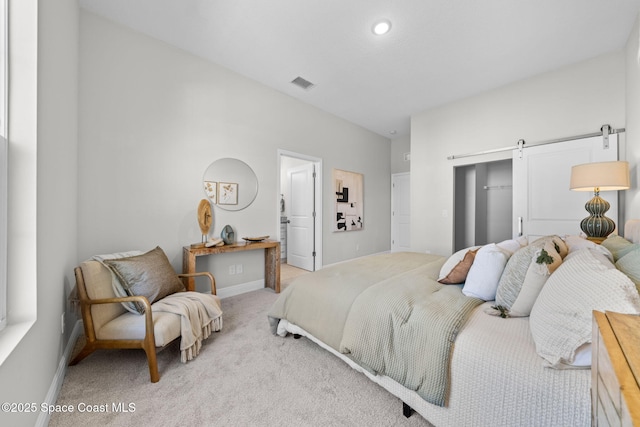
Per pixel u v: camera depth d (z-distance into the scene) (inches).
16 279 41.5
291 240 191.5
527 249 51.4
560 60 109.7
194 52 107.9
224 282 121.4
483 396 38.5
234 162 123.0
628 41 94.3
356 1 80.0
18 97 42.3
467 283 58.9
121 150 91.5
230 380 59.9
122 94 91.7
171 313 67.2
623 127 100.6
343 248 186.1
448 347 42.8
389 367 49.1
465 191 174.1
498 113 133.3
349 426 47.3
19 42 42.6
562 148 113.9
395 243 223.9
